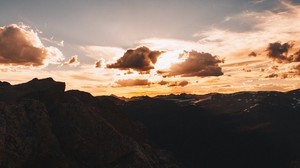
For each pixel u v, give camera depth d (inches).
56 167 3230.8
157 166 3961.6
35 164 3206.2
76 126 3789.4
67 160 3371.1
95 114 4030.5
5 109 3462.1
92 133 3769.7
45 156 3287.4
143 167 3558.1
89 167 3484.3
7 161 3006.9
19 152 3129.9
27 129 3415.4
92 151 3624.5
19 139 3238.2
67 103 4077.3
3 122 3287.4
